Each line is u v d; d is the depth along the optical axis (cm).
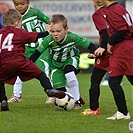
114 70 1827
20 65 1966
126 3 4716
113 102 2406
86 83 3562
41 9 4962
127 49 1820
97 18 1942
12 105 2278
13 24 2014
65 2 4944
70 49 2138
